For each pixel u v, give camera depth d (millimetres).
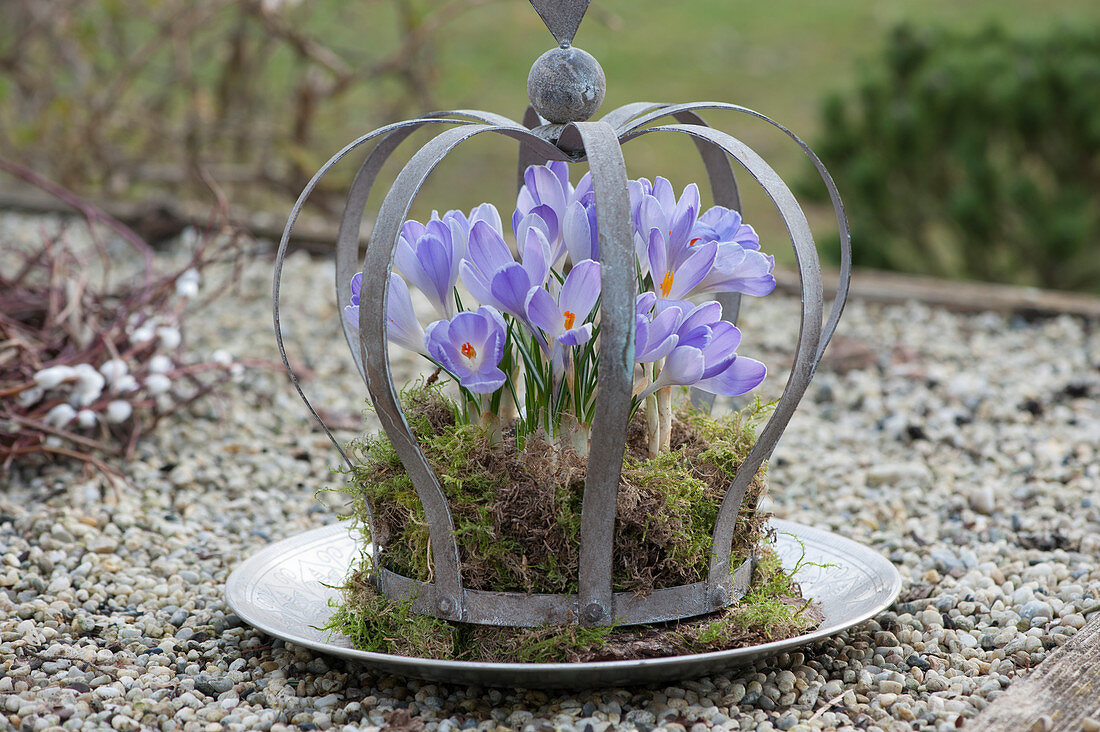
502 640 1408
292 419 2844
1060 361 3219
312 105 4723
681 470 1468
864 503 2340
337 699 1506
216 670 1609
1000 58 4273
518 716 1416
